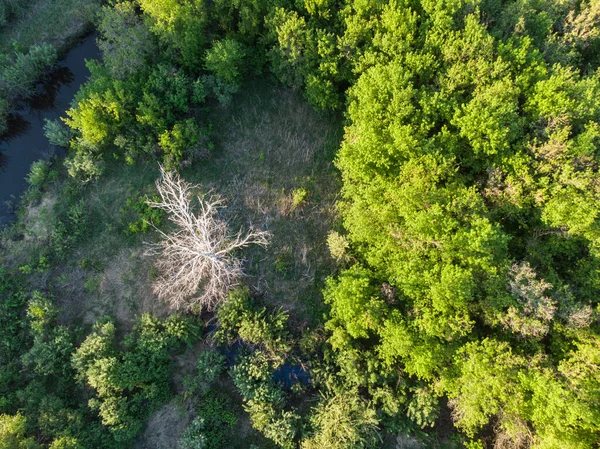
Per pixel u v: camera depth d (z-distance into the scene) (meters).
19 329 29.47
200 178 32.75
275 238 31.48
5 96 34.59
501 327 24.23
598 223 23.11
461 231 23.08
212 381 28.34
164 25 30.48
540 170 23.97
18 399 27.28
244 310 28.31
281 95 34.56
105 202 32.25
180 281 27.77
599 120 24.88
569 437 21.44
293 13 29.52
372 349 27.61
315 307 30.05
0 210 32.38
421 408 25.30
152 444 27.56
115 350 28.23
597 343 22.05
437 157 25.02
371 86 26.84
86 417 27.23
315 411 26.67
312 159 33.16
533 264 24.67
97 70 31.78
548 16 27.94
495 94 24.72
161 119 31.14
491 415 27.05
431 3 27.28
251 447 26.80
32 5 36.91
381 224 26.23
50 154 33.62
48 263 30.81
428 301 24.25
